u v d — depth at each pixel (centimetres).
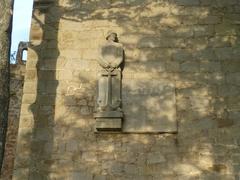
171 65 998
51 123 961
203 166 904
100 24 1052
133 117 947
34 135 952
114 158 920
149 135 934
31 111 974
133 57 1008
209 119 944
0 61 726
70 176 911
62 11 1070
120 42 1027
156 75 988
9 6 762
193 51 1010
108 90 960
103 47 1008
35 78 1004
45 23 1059
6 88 721
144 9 1058
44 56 1024
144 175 903
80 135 945
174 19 1044
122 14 1058
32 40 1042
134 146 927
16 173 920
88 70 1006
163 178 899
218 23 1034
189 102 960
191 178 895
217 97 964
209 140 926
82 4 1074
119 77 978
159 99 962
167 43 1020
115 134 940
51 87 994
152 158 916
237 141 923
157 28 1037
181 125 940
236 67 991
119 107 946
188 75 987
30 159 931
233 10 1045
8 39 747
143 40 1026
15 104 1459
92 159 923
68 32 1048
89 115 962
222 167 902
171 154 917
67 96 984
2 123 698
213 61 998
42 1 1080
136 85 977
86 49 1029
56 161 927
